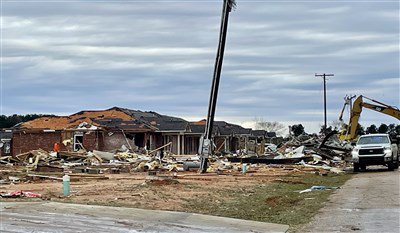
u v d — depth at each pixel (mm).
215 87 30203
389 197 17844
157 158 41781
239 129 81000
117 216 12648
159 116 74562
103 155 42438
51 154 41719
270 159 44062
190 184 21281
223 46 29641
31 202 14062
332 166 42062
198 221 12781
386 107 41188
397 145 37812
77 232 10656
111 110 63344
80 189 18484
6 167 33969
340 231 11734
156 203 15305
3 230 10492
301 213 14711
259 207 15836
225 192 19188
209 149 30812
